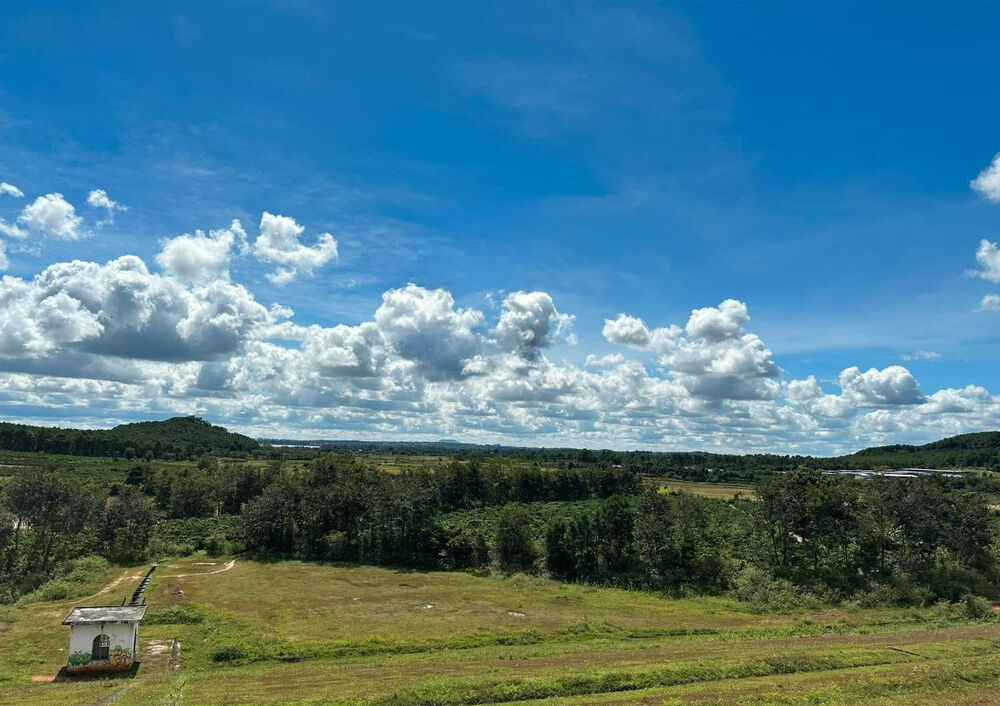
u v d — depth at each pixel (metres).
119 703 27.00
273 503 86.75
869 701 23.88
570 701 24.64
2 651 39.47
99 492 91.25
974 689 25.52
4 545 68.75
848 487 72.31
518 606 54.50
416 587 63.84
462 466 114.75
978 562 64.94
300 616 49.78
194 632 44.19
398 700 24.84
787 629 44.66
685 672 28.58
